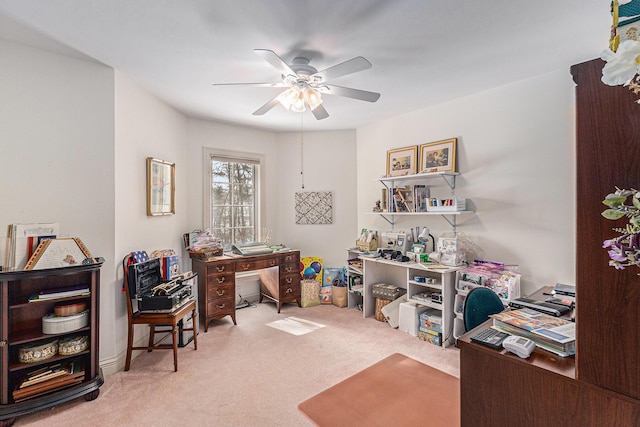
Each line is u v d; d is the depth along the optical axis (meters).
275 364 2.58
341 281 4.34
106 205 2.45
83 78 2.37
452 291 2.98
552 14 1.79
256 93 3.06
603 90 0.86
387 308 3.42
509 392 1.14
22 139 2.16
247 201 4.50
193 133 3.92
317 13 1.77
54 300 2.04
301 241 4.67
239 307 4.16
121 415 1.93
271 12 1.76
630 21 0.72
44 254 1.95
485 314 1.87
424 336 3.06
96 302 2.17
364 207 4.30
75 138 2.34
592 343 0.91
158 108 3.20
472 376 1.24
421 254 3.30
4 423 1.80
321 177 4.61
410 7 1.72
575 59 2.35
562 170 2.53
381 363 2.12
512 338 1.22
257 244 4.18
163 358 2.70
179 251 3.68
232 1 1.66
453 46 2.16
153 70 2.53
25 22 1.87
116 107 2.52
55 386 1.99
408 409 1.64
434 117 3.42
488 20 1.85
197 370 2.48
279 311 3.96
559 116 2.54
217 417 1.91
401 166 3.73
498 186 2.91
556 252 2.57
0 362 1.85
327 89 2.37
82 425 1.84
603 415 0.91
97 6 1.71
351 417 1.58
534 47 2.17
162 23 1.87
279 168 4.70
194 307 2.89
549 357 1.13
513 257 2.83
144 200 2.95
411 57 2.31
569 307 1.69
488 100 2.96
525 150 2.73
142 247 2.92
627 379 0.84
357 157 4.39
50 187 2.25
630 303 0.83
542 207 2.64
